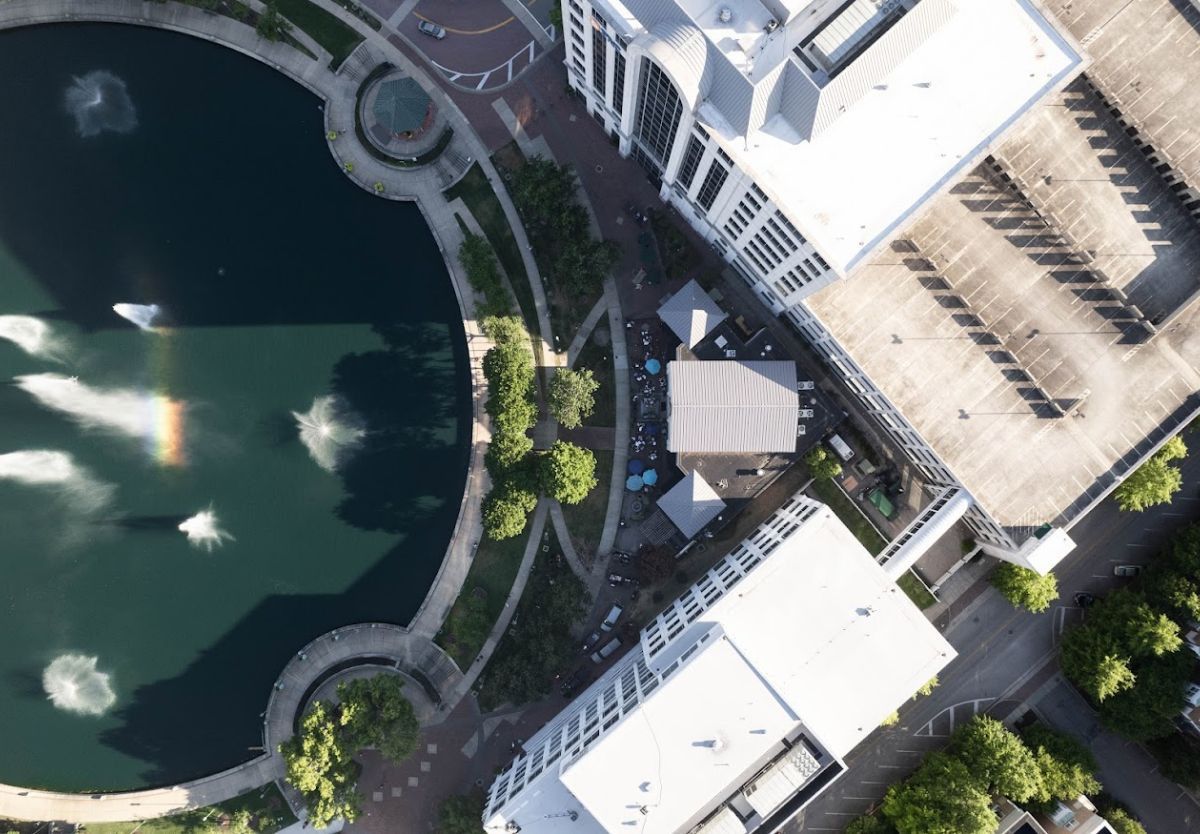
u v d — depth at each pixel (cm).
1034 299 9081
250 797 10369
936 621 10419
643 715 8219
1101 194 9000
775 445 9838
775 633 8650
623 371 10381
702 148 8162
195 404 10525
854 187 7888
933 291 9119
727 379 9775
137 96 10538
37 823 10350
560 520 10375
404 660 10388
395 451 10531
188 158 10562
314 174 10519
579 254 9800
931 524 9331
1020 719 10369
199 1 10269
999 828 9756
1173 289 9019
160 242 10556
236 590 10494
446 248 10400
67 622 10469
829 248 7806
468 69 10375
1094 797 10231
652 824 8262
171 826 10344
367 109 10344
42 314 10519
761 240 8769
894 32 7475
